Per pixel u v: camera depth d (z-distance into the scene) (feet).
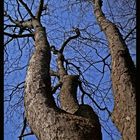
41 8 21.12
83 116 12.75
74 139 11.07
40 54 15.23
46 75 14.05
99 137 11.93
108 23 19.06
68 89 17.03
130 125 13.35
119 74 15.52
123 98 14.48
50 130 11.37
